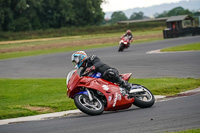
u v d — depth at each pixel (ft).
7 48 562.25
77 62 93.97
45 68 246.06
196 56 244.42
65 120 88.69
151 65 216.54
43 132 74.38
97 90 90.53
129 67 215.31
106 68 94.07
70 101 118.11
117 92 92.02
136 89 96.22
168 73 178.50
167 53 287.28
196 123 70.38
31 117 98.94
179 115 80.02
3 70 251.39
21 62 307.58
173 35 572.51
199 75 165.17
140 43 481.46
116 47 429.79
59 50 463.83
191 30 586.04
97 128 73.15
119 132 67.67
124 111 95.35
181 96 115.03
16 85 162.30
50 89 146.00
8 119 99.25
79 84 90.17
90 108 90.68
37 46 577.84
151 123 73.82
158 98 113.29
